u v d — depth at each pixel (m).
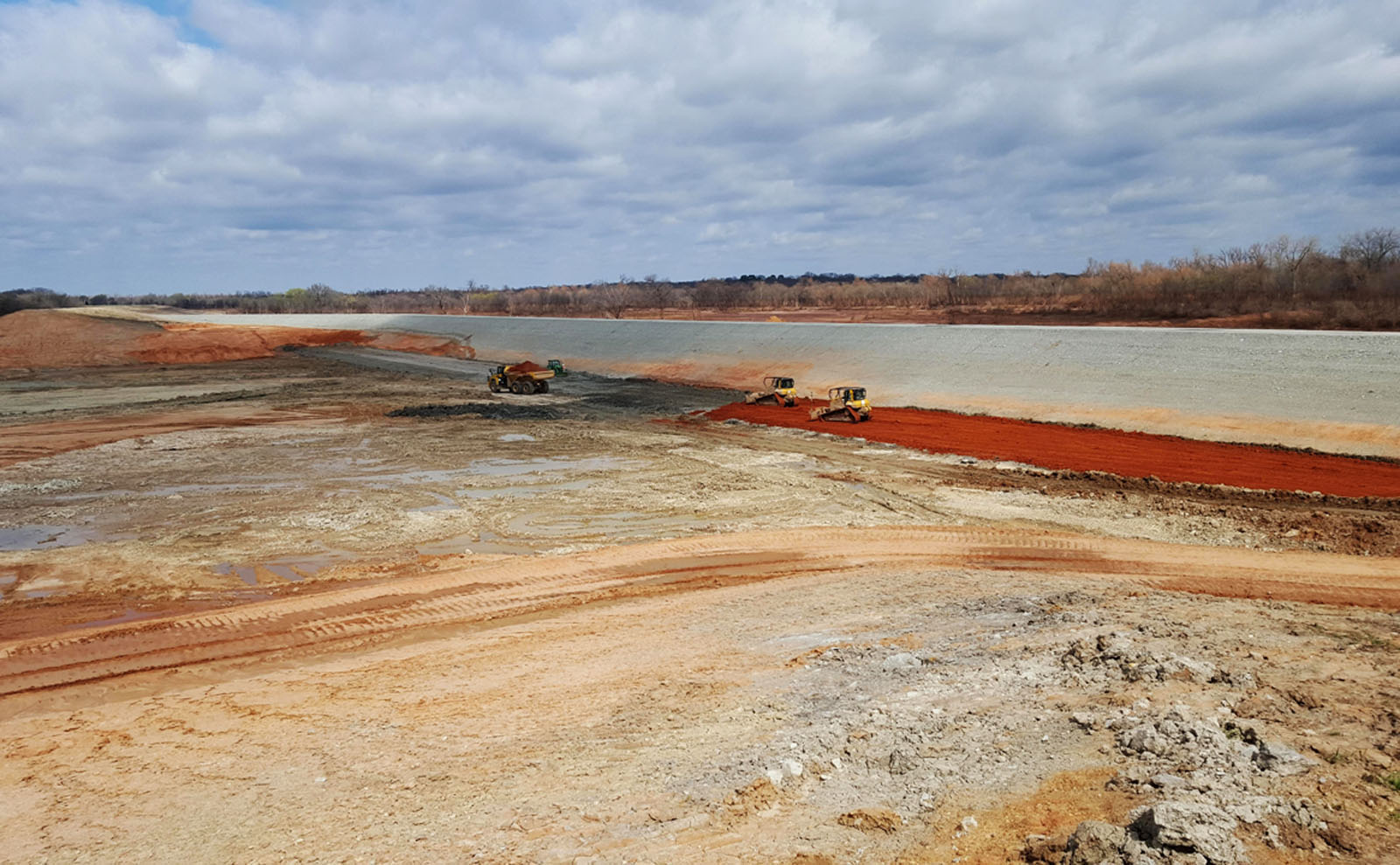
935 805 7.46
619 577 18.59
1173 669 9.74
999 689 10.22
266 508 25.83
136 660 14.61
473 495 27.09
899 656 12.01
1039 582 16.81
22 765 10.93
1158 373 37.75
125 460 34.28
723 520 23.44
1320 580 16.61
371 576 19.20
